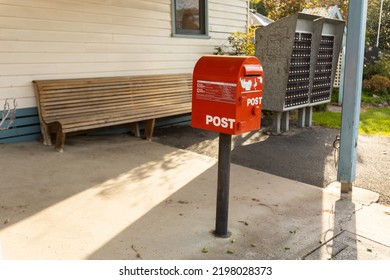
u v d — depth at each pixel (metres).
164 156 5.53
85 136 6.43
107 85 6.22
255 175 4.80
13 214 3.42
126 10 6.69
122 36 6.70
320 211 3.75
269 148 6.13
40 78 5.73
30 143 5.68
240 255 2.89
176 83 7.36
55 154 5.26
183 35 7.75
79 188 4.11
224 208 3.09
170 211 3.61
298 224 3.45
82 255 2.79
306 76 7.18
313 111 9.64
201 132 7.28
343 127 4.14
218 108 2.85
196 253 2.89
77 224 3.28
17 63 5.46
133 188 4.18
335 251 3.00
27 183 4.17
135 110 6.32
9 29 5.32
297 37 6.62
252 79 2.83
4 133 5.52
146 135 6.55
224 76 2.77
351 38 3.94
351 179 4.21
